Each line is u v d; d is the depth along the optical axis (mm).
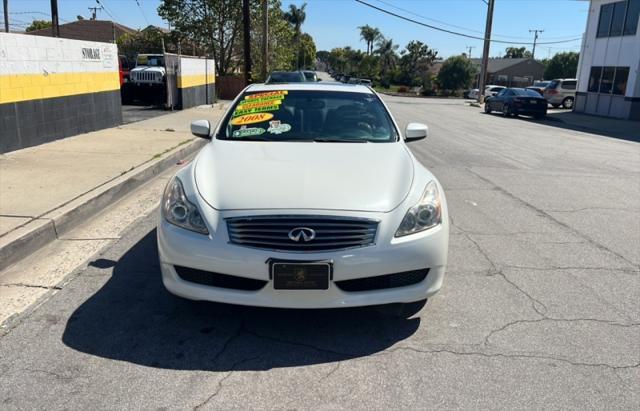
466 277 4660
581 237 5922
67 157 8711
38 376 3041
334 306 3355
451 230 6051
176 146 10336
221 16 33188
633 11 24359
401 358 3334
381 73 89812
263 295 3348
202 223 3438
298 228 3305
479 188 8367
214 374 3117
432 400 2916
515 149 13281
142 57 23375
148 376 3078
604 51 26688
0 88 8539
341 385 3037
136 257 4918
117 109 13445
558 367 3260
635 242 5797
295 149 4316
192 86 20953
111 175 7465
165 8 33062
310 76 28578
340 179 3711
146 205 6742
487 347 3482
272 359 3295
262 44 32531
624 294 4383
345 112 5105
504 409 2852
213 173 3838
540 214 6883
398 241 3422
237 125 4887
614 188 8703
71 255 4949
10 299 4020
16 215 5469
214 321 3750
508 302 4168
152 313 3848
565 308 4086
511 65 81812
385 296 3449
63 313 3816
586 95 28359
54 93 10250
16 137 9062
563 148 13906
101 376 3062
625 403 2920
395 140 4828
